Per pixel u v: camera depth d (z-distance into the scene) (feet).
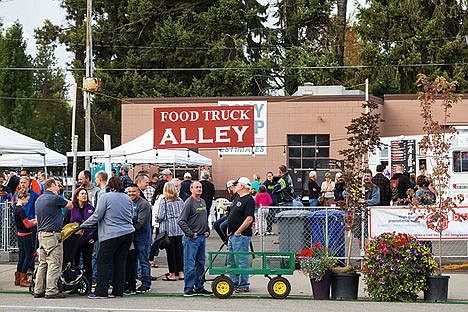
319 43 190.19
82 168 203.62
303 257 56.24
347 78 187.62
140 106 141.38
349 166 58.18
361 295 57.31
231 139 70.44
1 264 73.56
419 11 183.62
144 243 57.72
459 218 65.05
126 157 101.86
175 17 192.65
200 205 56.59
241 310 49.90
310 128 137.59
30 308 50.26
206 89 183.01
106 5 196.13
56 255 54.60
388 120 142.00
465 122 136.98
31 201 61.05
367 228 65.82
